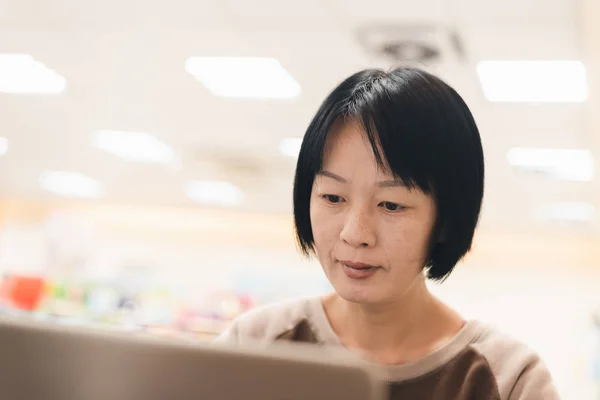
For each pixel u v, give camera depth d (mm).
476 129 843
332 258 795
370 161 755
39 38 3941
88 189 8961
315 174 807
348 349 871
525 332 8391
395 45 3404
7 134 6281
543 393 774
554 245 8555
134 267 9023
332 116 789
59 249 6117
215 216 9648
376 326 861
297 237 896
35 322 526
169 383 502
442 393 806
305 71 3951
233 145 5828
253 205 8828
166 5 3289
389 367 822
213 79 4270
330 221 788
